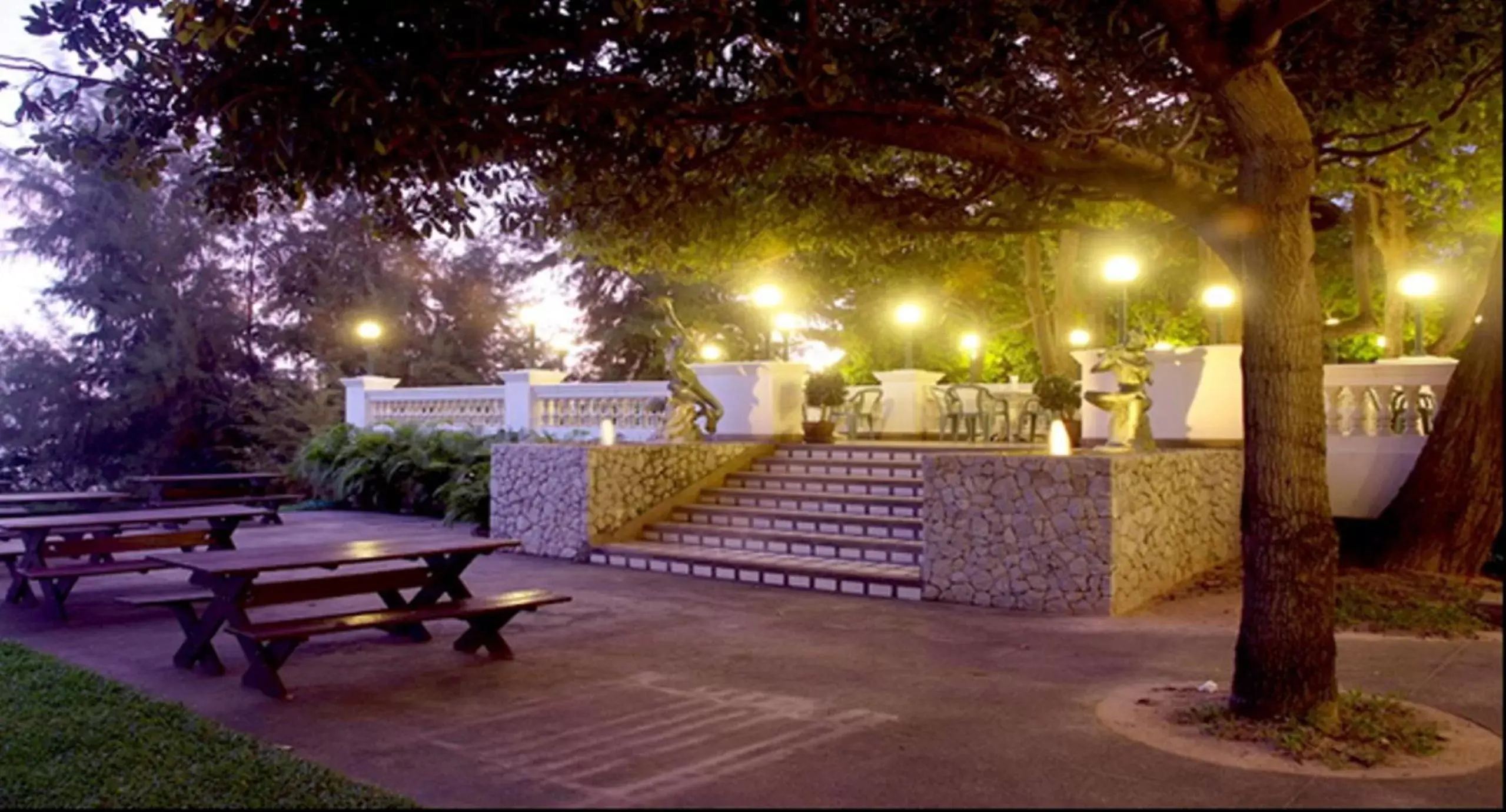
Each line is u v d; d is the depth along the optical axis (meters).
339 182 8.58
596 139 9.40
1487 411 10.93
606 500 14.38
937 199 12.39
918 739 6.00
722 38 8.39
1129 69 10.04
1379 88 10.14
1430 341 26.19
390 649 8.55
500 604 8.05
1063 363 22.44
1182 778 5.27
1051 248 23.61
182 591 8.81
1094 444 14.44
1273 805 4.88
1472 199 15.96
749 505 14.92
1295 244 6.11
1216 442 13.23
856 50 8.61
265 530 17.06
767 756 5.71
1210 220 7.23
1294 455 6.01
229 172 9.96
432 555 8.12
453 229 10.44
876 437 22.59
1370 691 6.95
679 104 9.03
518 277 38.06
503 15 7.86
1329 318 26.94
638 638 9.01
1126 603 10.16
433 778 5.39
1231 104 6.27
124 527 13.55
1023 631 9.22
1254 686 6.09
